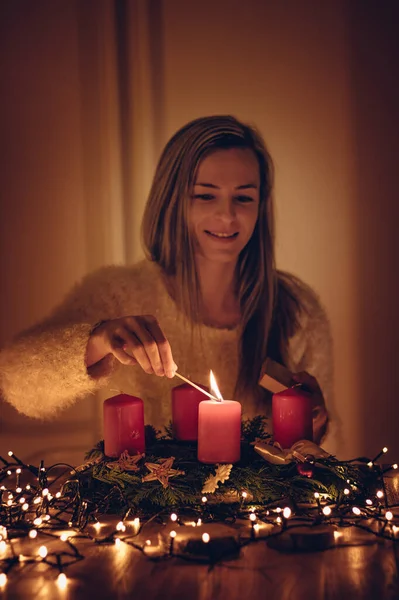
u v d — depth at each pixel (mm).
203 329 1524
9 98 1540
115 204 1534
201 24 1528
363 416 1581
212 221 1511
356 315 1573
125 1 1528
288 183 1552
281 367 1208
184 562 798
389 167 1561
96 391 1550
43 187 1544
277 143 1545
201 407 996
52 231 1546
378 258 1569
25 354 1234
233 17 1532
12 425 1555
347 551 822
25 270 1549
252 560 800
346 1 1541
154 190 1525
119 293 1512
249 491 923
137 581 749
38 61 1535
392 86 1551
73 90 1534
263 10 1534
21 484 1125
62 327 1258
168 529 897
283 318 1555
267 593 717
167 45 1530
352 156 1558
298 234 1557
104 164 1535
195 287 1521
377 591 718
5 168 1543
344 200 1561
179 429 1115
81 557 810
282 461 988
